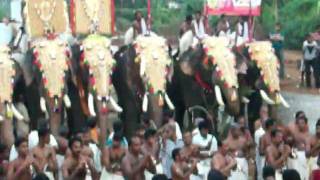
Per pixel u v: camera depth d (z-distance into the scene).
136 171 15.82
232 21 24.69
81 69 19.69
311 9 33.03
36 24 21.09
